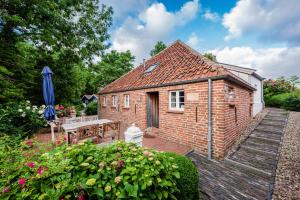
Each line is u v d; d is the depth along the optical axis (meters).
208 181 4.53
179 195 2.92
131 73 14.20
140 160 2.41
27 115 6.98
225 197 3.83
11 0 7.32
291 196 3.83
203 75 6.61
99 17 11.96
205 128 6.50
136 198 2.03
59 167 2.07
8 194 1.94
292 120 10.87
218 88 6.12
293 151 6.29
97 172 2.15
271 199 3.77
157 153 2.77
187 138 7.20
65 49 11.57
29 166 2.13
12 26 8.38
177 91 7.88
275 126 9.75
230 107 6.86
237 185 4.34
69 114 13.89
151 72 10.69
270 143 7.21
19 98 8.67
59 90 13.09
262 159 5.80
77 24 11.31
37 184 1.99
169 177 2.40
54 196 1.81
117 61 29.73
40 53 11.54
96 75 28.89
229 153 6.36
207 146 6.41
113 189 2.04
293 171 4.89
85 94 35.16
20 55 10.27
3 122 6.13
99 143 6.77
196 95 6.82
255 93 15.05
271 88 19.28
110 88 15.01
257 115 13.23
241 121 8.80
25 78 10.26
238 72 14.00
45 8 8.55
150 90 9.32
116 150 2.74
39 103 12.91
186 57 9.15
